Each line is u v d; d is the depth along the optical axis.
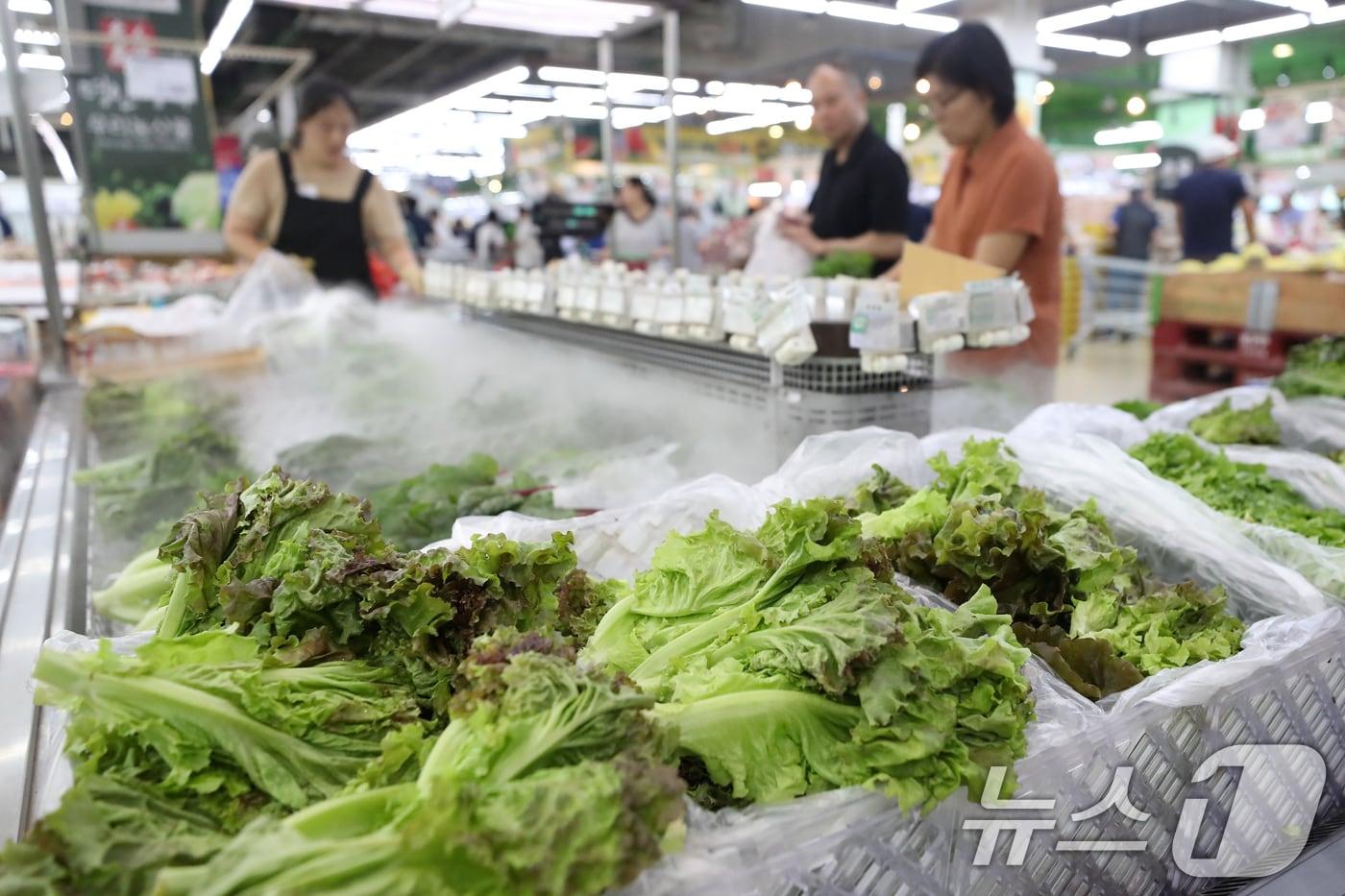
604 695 1.08
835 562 1.42
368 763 1.14
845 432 2.43
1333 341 3.77
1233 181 8.50
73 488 2.88
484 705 1.04
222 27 6.34
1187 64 11.66
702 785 1.23
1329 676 1.67
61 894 0.85
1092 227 12.22
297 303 4.75
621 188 9.23
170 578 1.67
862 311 2.52
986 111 4.04
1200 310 5.85
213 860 0.86
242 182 5.65
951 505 1.97
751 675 1.27
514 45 9.43
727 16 9.50
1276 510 2.43
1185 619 1.80
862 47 10.11
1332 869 1.60
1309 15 8.56
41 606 2.03
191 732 1.09
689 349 3.28
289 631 1.29
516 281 4.32
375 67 11.40
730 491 2.03
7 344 4.29
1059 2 8.83
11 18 4.25
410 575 1.32
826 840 1.12
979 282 2.61
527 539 1.86
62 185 12.86
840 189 5.20
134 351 4.07
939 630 1.36
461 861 0.88
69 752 1.07
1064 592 1.83
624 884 0.91
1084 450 2.41
